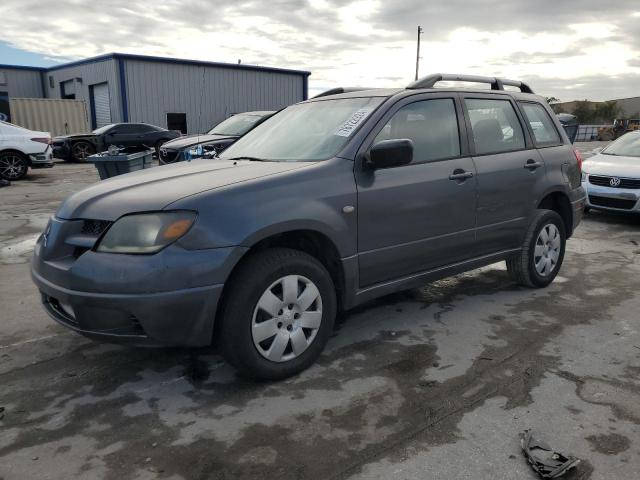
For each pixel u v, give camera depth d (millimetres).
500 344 3709
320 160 3412
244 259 3008
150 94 25500
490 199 4250
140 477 2326
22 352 3570
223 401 2959
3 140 12734
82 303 2793
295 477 2322
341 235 3287
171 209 2799
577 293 4836
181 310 2756
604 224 8227
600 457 2447
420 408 2873
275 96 29594
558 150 5016
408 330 3961
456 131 4121
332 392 3049
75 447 2541
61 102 23844
